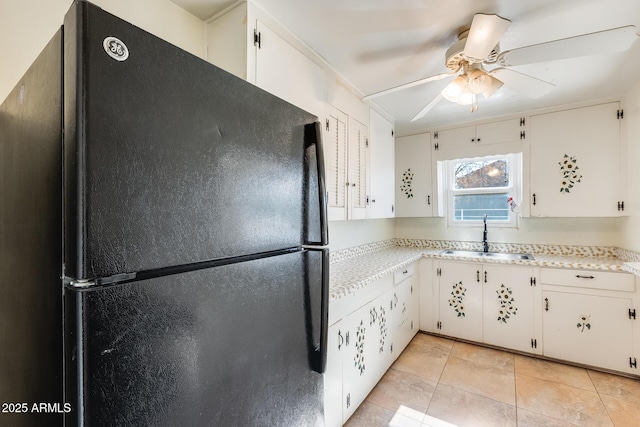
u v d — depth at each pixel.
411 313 2.85
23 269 0.62
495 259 2.70
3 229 0.73
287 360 0.83
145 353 0.52
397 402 1.96
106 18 0.47
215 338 0.63
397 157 3.43
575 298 2.40
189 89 0.59
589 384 2.16
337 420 1.59
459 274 2.88
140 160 0.51
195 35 1.42
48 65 0.53
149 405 0.52
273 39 1.41
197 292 0.60
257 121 0.75
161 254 0.54
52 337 0.51
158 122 0.54
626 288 2.25
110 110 0.47
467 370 2.36
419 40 1.62
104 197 0.47
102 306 0.47
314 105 1.68
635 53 1.76
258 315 0.74
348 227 2.68
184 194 0.58
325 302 0.99
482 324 2.76
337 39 1.60
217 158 0.64
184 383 0.57
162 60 0.55
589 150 2.50
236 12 1.33
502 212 3.14
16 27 0.95
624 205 2.37
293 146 0.87
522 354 2.61
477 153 2.97
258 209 0.75
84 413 0.45
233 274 0.68
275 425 0.79
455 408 1.91
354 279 1.83
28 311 0.60
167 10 1.32
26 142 0.61
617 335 2.28
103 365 0.47
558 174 2.62
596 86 2.22
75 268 0.44
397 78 2.04
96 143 0.46
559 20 1.46
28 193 0.60
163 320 0.54
